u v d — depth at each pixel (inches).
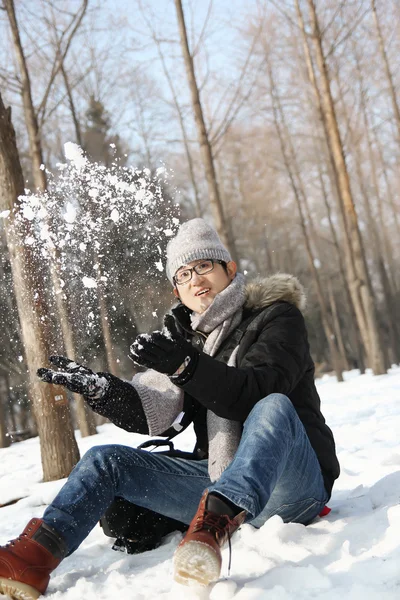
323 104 612.4
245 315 99.1
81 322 215.3
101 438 369.4
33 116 406.9
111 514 99.1
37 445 409.7
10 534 140.1
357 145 839.1
